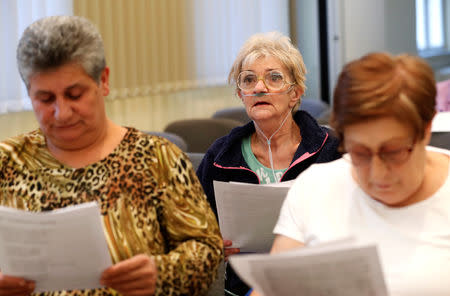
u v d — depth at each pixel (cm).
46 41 158
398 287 154
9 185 174
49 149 177
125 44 524
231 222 225
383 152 144
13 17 432
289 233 174
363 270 134
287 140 257
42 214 151
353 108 141
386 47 743
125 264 155
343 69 148
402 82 139
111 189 170
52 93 163
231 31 625
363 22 698
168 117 581
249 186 217
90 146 175
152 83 554
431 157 167
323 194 172
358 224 163
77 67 162
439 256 154
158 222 175
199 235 175
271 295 143
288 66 254
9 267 158
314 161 249
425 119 142
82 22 165
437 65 987
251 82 256
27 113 454
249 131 264
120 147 175
